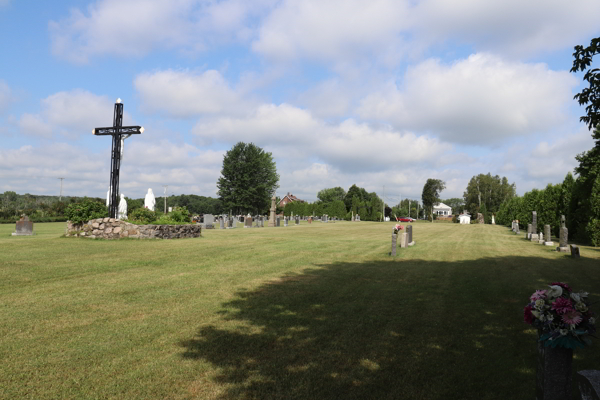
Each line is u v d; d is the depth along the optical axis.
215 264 11.32
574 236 24.89
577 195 24.31
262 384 3.82
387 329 5.66
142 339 4.98
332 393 3.67
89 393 3.55
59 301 6.68
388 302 7.26
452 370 4.28
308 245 17.64
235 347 4.79
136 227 17.31
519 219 39.06
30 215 40.25
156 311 6.28
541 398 3.31
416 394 3.70
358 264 12.20
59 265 10.03
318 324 5.80
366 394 3.67
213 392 3.63
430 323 5.99
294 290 8.12
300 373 4.09
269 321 5.89
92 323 5.57
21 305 6.36
